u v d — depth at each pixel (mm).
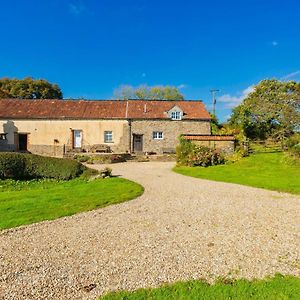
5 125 33094
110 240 6934
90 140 33219
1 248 6512
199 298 4488
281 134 32875
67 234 7367
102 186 13461
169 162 28375
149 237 7113
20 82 56688
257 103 37281
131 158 30266
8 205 10016
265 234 7340
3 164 15180
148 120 33469
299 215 9047
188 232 7469
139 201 10773
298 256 6051
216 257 5988
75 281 5039
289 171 18609
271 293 4609
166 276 5207
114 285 4910
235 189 13227
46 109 34438
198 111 35156
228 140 27516
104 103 36188
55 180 15875
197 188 13430
